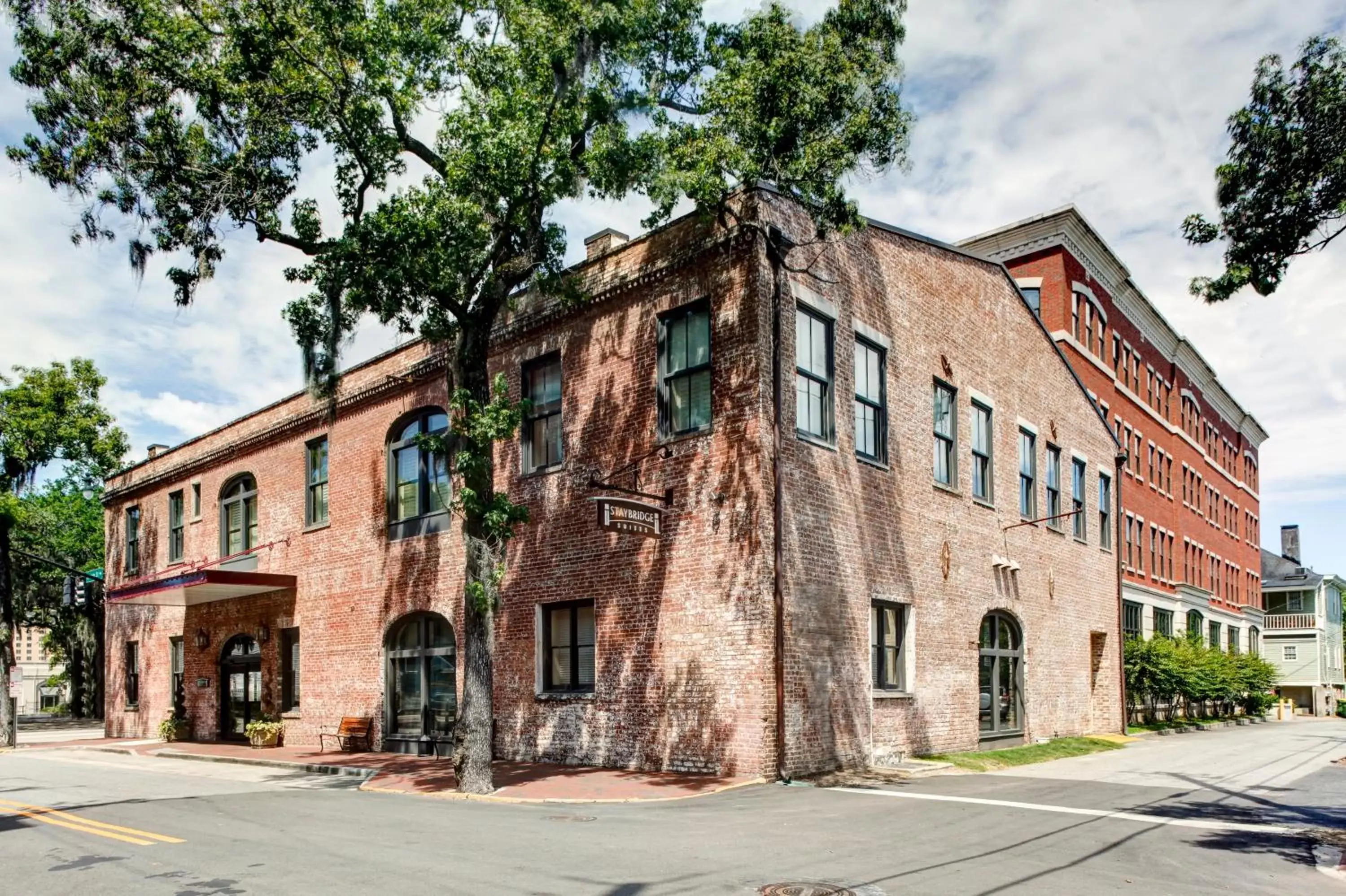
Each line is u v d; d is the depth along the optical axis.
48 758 24.88
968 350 21.28
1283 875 8.78
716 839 9.80
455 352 15.18
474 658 14.26
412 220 13.95
